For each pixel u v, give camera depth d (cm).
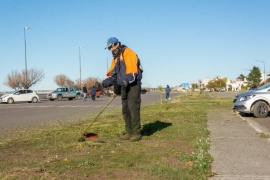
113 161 547
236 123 1061
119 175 468
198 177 460
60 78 9388
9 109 2377
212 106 1972
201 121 1108
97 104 2912
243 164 532
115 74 780
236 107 1373
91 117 1461
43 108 2430
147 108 1916
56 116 1656
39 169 493
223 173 483
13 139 814
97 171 488
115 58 762
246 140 740
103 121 1190
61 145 703
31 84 7575
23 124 1299
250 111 1310
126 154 598
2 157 600
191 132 846
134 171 486
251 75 10588
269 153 609
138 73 745
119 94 809
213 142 716
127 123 764
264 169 502
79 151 636
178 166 516
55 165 523
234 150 634
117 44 750
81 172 483
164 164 525
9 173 478
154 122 1083
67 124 1193
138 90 743
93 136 797
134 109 738
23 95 3862
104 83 799
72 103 3269
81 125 1087
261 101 1303
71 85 9231
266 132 860
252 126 984
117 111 1792
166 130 885
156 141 727
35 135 868
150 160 553
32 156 607
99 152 619
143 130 891
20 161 564
